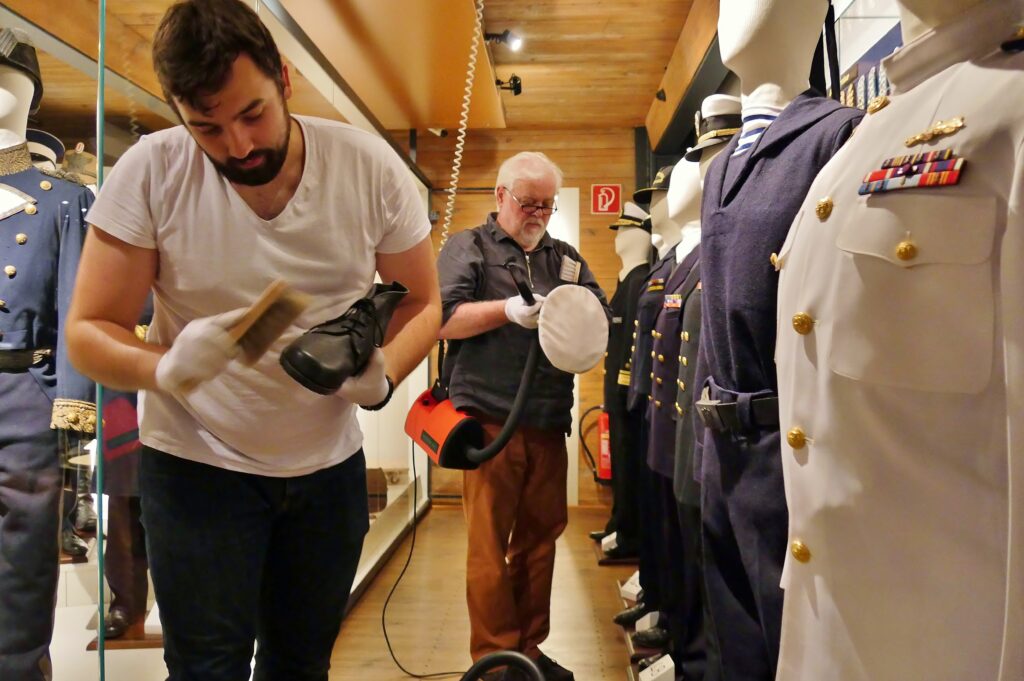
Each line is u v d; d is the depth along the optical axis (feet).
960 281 2.07
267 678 4.00
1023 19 2.14
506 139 15.64
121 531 4.59
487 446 5.91
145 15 4.10
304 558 3.81
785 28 3.83
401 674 7.40
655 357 6.81
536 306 5.65
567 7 10.05
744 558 3.50
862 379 2.34
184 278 3.32
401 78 10.81
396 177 3.70
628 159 15.56
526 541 6.97
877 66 4.66
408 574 10.77
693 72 10.10
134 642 4.71
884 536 2.32
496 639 6.41
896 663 2.28
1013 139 1.96
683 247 6.68
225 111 2.78
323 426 3.68
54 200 5.46
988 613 2.05
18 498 5.36
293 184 3.38
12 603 5.34
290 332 3.40
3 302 5.34
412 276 3.97
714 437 3.75
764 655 3.63
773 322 3.45
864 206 2.41
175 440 3.43
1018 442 1.82
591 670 7.57
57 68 4.94
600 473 15.02
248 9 2.87
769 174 3.57
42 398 5.44
